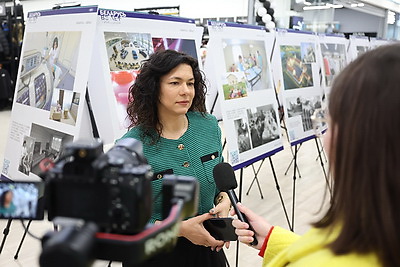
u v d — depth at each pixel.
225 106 2.19
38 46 1.98
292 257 0.61
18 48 8.06
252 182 3.90
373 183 0.51
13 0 7.93
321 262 0.54
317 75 3.52
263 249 0.97
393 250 0.50
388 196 0.50
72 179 0.47
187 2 10.04
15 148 2.05
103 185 0.47
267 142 2.53
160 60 1.36
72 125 1.70
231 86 2.27
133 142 0.69
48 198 0.49
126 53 1.89
